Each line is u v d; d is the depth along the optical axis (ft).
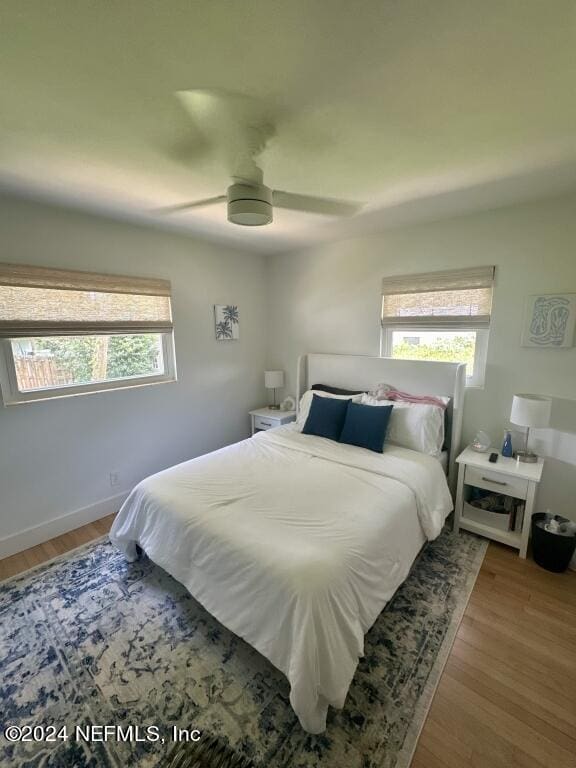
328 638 3.98
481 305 8.29
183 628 5.60
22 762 3.91
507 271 7.84
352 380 10.45
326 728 4.16
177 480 6.71
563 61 3.35
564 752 3.93
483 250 8.11
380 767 3.78
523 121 4.42
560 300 7.22
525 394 7.85
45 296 7.46
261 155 5.28
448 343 9.11
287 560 4.41
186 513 5.67
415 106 4.10
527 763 3.83
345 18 2.88
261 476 6.88
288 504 5.80
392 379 9.59
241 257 11.97
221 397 11.91
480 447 8.27
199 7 2.76
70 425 8.26
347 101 3.98
